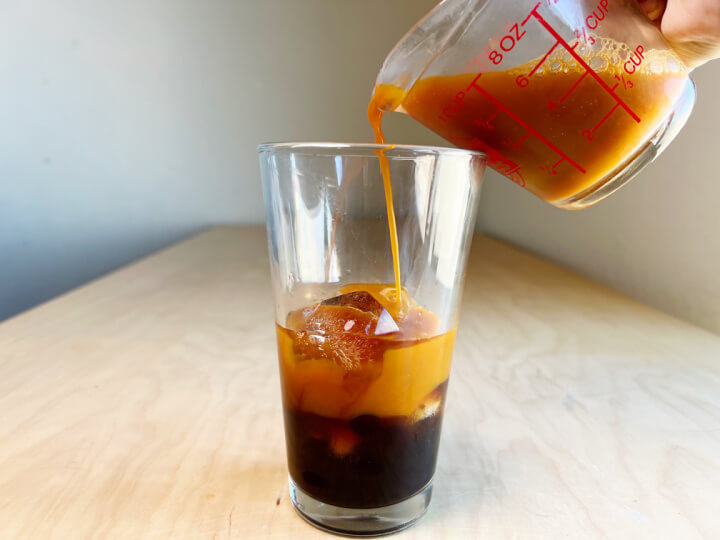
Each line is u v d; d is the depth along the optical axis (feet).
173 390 1.00
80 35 2.84
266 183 0.64
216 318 1.42
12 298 3.10
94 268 3.13
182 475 0.75
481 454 0.81
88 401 0.96
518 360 1.15
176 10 2.84
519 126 0.69
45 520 0.66
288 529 0.65
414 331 0.63
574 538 0.63
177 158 3.02
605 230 1.76
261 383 1.04
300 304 0.66
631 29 0.68
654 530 0.65
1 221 3.01
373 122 0.78
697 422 0.90
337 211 0.64
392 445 0.63
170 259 2.16
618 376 1.07
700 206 1.33
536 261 2.16
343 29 2.86
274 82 2.93
